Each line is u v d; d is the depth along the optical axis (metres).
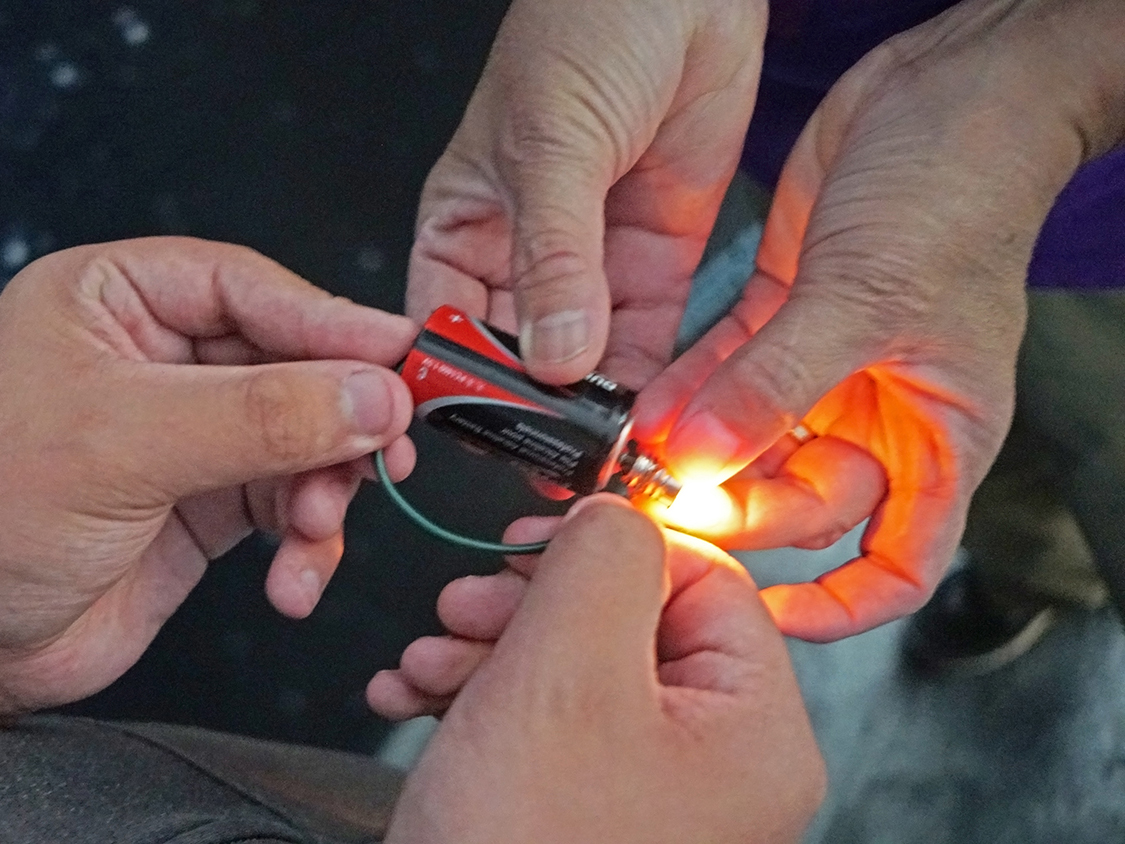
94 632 0.38
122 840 0.32
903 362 0.39
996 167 0.37
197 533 0.40
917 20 0.44
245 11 0.66
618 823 0.31
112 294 0.36
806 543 0.42
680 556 0.36
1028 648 0.57
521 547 0.36
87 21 0.66
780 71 0.47
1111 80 0.38
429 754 0.32
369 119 0.64
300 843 0.34
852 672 0.58
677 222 0.44
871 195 0.38
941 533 0.41
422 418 0.36
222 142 0.63
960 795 0.55
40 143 0.63
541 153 0.38
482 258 0.42
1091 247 0.44
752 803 0.33
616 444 0.35
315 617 0.55
